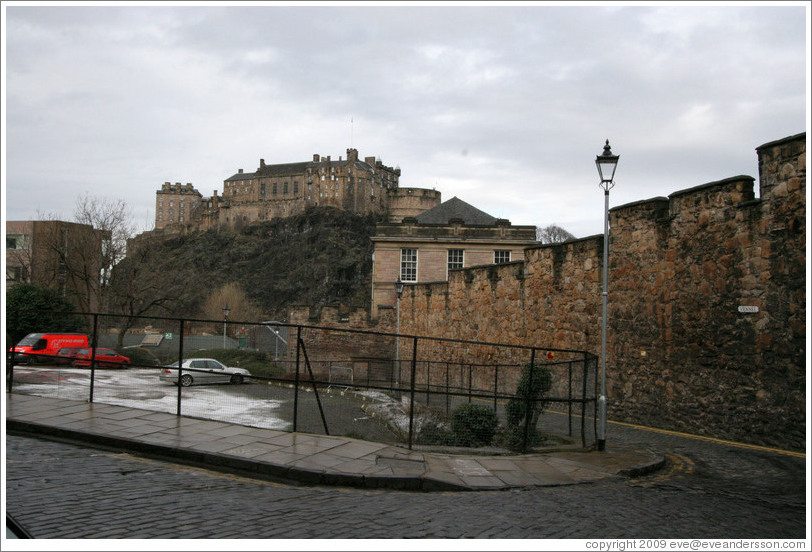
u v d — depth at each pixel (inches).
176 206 6973.4
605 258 496.1
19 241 1989.4
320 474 318.7
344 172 5826.8
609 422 675.4
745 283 526.6
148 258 1809.8
